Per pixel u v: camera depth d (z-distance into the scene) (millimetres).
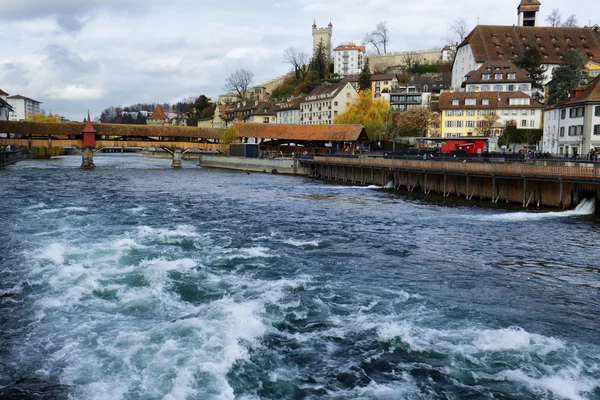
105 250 19656
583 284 16781
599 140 52781
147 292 14672
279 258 19375
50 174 62125
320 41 178875
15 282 15445
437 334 12188
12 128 75562
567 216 30781
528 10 116500
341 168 63375
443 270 18219
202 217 29422
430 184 45688
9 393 9211
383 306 14109
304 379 10086
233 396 9258
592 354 11250
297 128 82688
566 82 85312
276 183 57125
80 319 12602
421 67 149750
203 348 10961
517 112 85500
